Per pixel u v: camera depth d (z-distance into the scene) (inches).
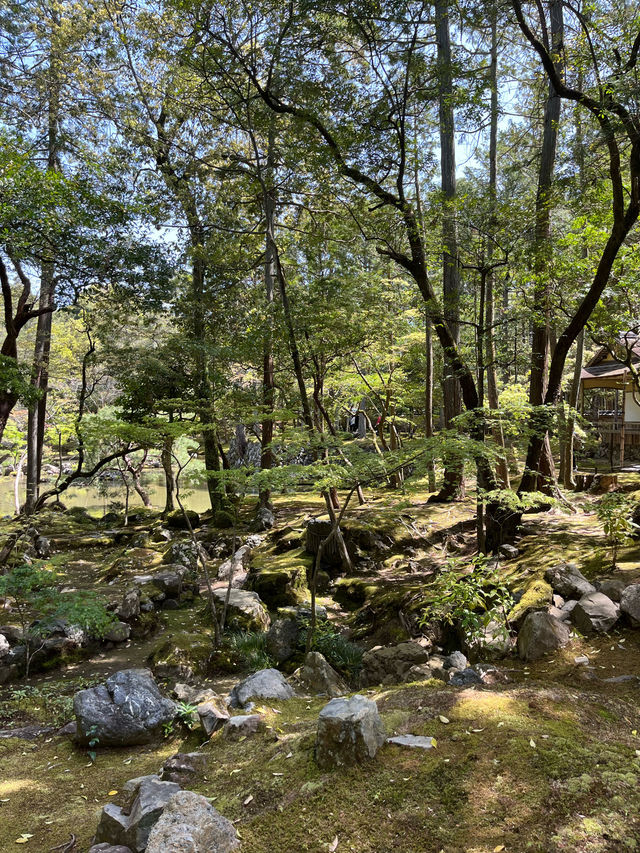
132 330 671.8
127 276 469.1
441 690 158.2
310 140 368.8
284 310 406.9
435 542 406.6
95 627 284.2
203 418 522.3
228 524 562.6
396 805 106.8
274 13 362.6
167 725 177.9
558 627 195.0
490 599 256.8
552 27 390.9
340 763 121.0
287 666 266.8
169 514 631.8
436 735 128.1
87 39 552.1
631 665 168.6
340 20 338.3
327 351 458.3
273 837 103.8
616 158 272.8
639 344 576.7
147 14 523.5
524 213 337.7
